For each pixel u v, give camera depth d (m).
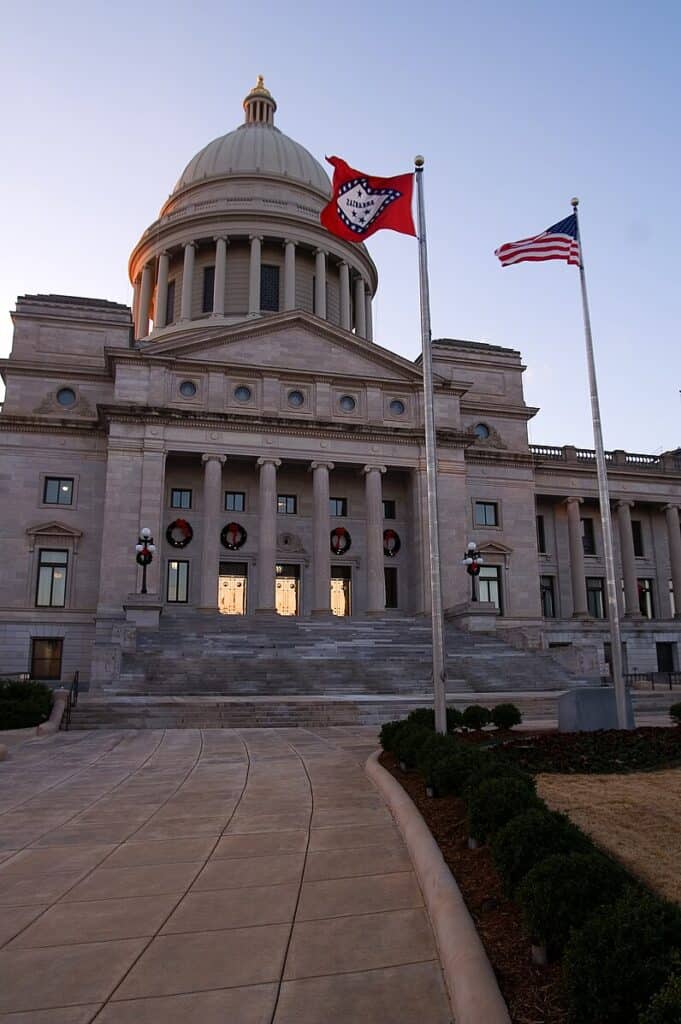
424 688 36.88
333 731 25.31
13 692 25.95
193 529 53.25
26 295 56.97
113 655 34.41
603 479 22.75
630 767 15.37
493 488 60.88
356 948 7.32
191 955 7.18
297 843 11.00
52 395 53.66
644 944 5.42
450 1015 6.06
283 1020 5.97
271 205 74.69
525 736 20.98
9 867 9.99
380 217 23.39
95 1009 6.15
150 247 76.19
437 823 11.30
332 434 54.03
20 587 49.97
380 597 52.53
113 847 10.90
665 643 61.28
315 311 73.75
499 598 59.06
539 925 6.50
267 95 91.12
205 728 26.53
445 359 63.94
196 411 51.12
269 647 41.78
